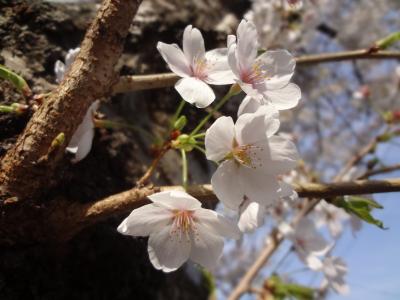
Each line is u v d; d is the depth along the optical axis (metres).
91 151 0.15
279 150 0.12
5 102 0.14
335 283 0.20
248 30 0.12
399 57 0.17
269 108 0.11
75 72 0.11
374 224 0.13
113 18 0.11
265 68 0.13
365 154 0.27
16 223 0.12
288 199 0.13
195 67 0.13
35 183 0.11
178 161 0.19
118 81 0.12
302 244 0.20
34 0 0.17
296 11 0.31
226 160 0.11
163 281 0.17
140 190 0.12
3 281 0.13
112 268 0.15
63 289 0.14
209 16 0.23
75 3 0.18
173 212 0.12
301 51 0.36
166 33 0.20
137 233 0.11
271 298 0.25
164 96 0.20
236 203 0.11
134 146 0.17
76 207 0.12
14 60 0.15
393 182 0.13
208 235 0.12
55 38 0.17
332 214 0.27
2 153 0.13
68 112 0.11
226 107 0.21
